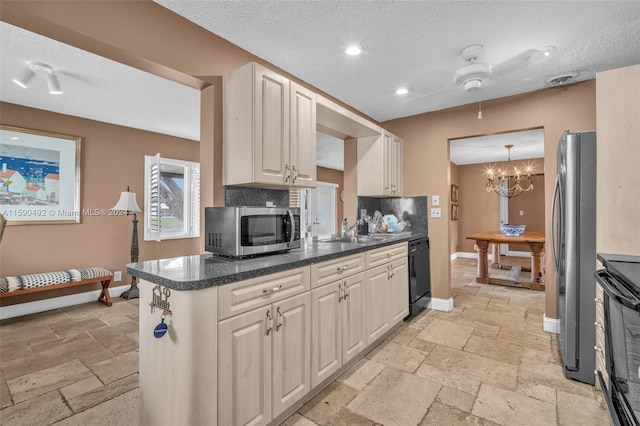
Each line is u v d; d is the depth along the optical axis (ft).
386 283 8.75
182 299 4.22
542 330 9.57
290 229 6.77
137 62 5.85
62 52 7.54
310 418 5.52
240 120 6.57
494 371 7.14
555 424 5.39
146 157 14.17
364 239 10.10
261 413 4.92
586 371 6.59
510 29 6.73
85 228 12.39
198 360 4.15
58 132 11.75
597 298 6.19
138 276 4.84
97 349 8.28
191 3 5.87
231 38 7.04
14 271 10.80
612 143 6.09
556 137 9.62
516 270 17.90
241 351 4.64
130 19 5.52
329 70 8.63
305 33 6.88
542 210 23.13
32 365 7.43
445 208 11.66
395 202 12.80
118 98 10.39
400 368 7.26
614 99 6.07
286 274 5.46
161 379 4.56
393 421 5.45
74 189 12.10
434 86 9.69
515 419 5.51
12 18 4.58
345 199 12.30
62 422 5.44
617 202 6.05
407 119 12.54
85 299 12.35
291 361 5.48
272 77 6.77
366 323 7.74
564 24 6.54
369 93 10.25
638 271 4.64
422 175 12.19
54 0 4.71
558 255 7.41
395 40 7.16
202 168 7.12
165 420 4.45
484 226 24.48
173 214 15.24
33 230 11.19
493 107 10.74
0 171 10.56
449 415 5.61
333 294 6.58
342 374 7.00
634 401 3.85
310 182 7.71
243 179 6.50
